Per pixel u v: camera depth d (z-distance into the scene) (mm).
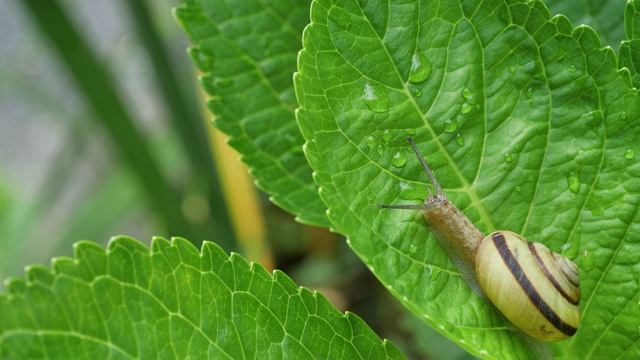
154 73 412
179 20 267
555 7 267
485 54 244
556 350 252
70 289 210
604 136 246
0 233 487
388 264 239
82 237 482
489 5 242
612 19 265
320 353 231
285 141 269
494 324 249
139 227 607
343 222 233
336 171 237
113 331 213
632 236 247
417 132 244
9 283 206
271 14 270
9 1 718
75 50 379
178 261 221
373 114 241
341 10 238
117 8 709
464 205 248
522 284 245
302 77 235
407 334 417
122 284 215
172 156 523
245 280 227
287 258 492
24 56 643
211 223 418
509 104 246
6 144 747
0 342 204
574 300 246
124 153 396
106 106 389
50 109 523
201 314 221
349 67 239
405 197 243
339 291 457
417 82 243
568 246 249
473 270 249
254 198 414
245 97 269
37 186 697
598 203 248
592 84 245
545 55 244
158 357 216
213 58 268
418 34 242
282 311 229
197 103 418
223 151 402
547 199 249
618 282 248
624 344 249
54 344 208
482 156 247
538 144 247
